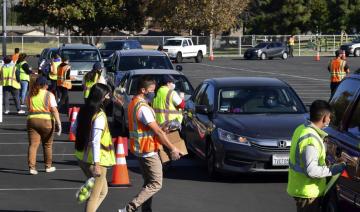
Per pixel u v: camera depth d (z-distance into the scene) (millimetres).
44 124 14492
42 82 14367
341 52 25875
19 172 14977
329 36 81500
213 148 14008
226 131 13820
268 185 13656
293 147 7664
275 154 13344
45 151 14859
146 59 26234
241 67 55969
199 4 77375
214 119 14539
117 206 11898
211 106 15125
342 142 9055
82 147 9789
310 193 7586
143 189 10383
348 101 9523
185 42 64875
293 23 90500
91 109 9664
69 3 73438
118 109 21125
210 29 77875
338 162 8477
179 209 11688
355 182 8461
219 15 77375
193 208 11773
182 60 64688
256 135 13523
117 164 13633
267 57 69688
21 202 12156
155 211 11531
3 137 20281
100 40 72250
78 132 9773
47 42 72312
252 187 13484
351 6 89375
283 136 13461
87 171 9906
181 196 12695
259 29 93250
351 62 60781
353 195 8531
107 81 26562
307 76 45938
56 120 14617
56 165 15852
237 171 13570
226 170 13719
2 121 23844
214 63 62969
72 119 19625
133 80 20703
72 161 16391
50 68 28250
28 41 72062
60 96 26609
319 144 7512
